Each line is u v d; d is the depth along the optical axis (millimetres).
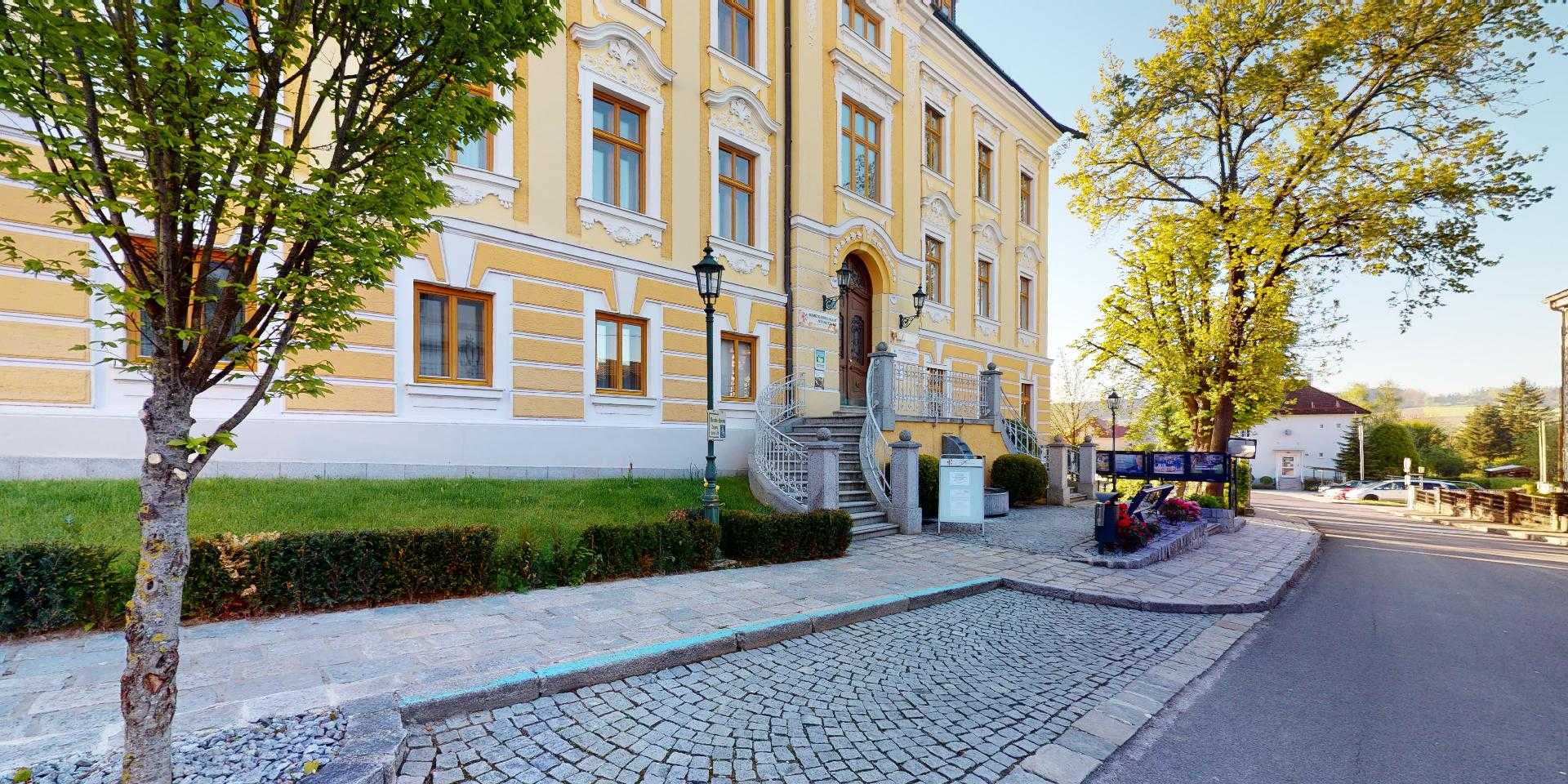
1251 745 4012
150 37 2471
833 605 6363
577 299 11008
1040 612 6980
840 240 15641
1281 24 16062
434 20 3043
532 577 6516
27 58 2396
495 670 4309
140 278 2559
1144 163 19297
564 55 10945
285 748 3137
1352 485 39500
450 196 3352
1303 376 18938
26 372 6957
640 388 12086
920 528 11477
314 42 2965
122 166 2514
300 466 8336
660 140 12336
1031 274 23891
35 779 2775
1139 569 8969
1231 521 14445
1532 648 6195
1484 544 14875
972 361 20438
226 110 2635
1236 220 16000
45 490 6484
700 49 13047
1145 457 14000
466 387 9703
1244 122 17656
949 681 4875
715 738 3807
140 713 2479
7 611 4539
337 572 5586
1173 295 18078
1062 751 3855
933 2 19438
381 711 3588
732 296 13469
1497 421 61688
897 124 17484
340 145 3031
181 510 2605
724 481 12266
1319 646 6156
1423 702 4758
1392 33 15250
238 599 5293
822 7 15391
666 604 6164
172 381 2553
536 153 10578
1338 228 16359
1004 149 22281
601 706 4145
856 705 4371
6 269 6859
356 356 8812
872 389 13211
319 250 2877
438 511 7641
